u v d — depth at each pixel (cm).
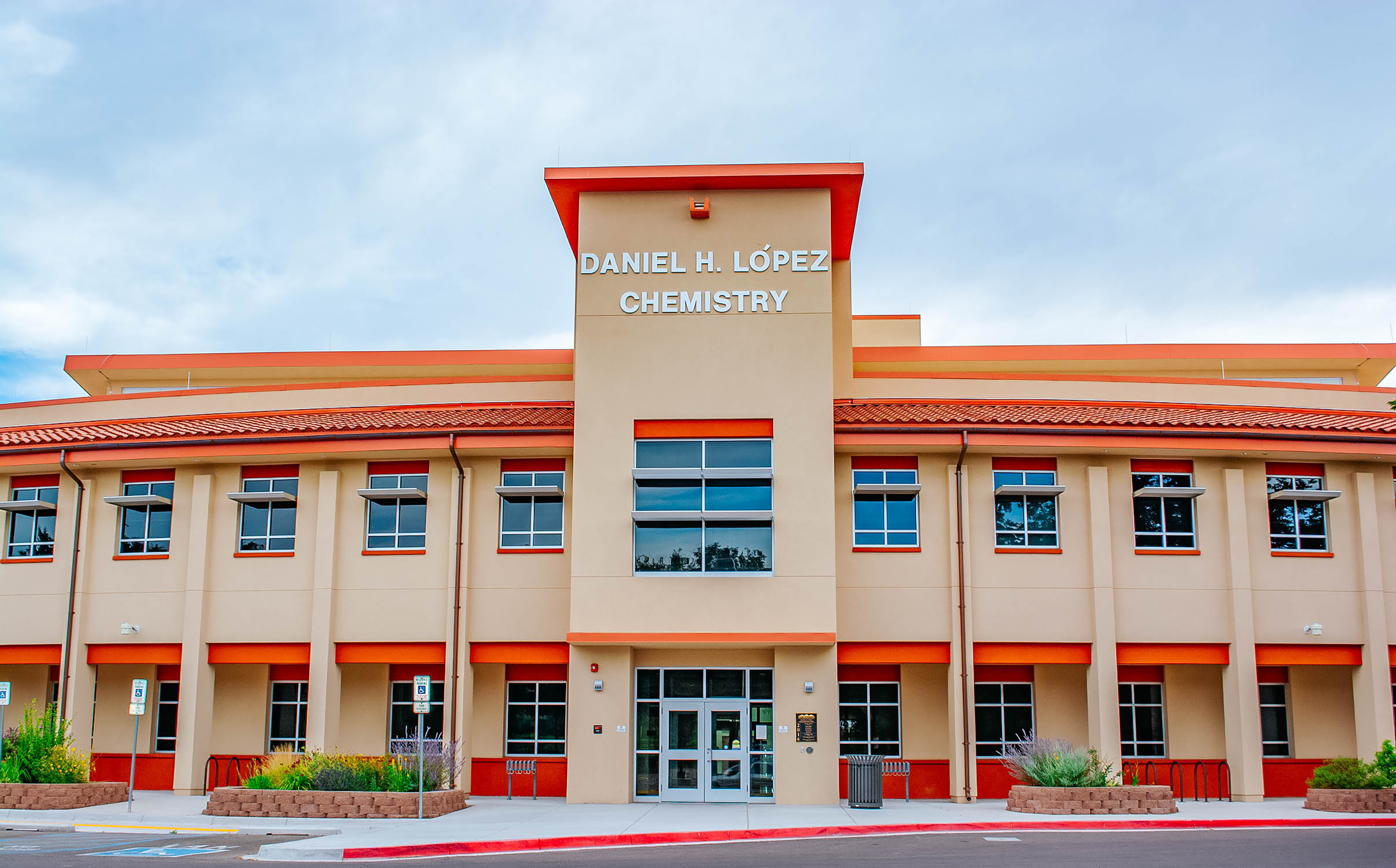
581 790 2303
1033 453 2473
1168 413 2583
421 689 1973
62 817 2022
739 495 2364
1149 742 2508
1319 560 2467
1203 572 2438
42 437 2628
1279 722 2530
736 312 2444
